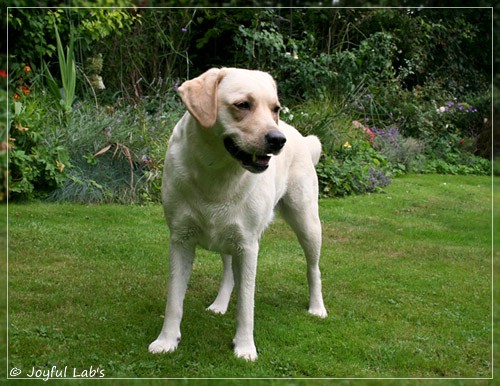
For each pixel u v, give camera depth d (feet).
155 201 23.09
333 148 28.96
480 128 39.19
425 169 34.86
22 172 21.07
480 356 11.86
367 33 38.99
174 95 29.73
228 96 9.64
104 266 15.71
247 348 11.09
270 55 34.68
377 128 36.47
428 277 16.70
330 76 34.37
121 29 31.09
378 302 14.47
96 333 11.72
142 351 10.96
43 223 18.99
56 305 12.99
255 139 9.36
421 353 11.84
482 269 17.60
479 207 25.77
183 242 10.86
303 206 12.82
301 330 12.41
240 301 11.06
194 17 35.45
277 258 17.42
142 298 13.61
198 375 10.29
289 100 34.17
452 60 40.63
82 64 28.84
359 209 24.13
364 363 11.33
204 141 10.00
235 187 10.40
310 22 37.45
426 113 37.55
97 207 21.54
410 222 22.79
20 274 14.66
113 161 23.39
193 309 13.07
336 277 16.15
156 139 24.70
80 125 23.82
